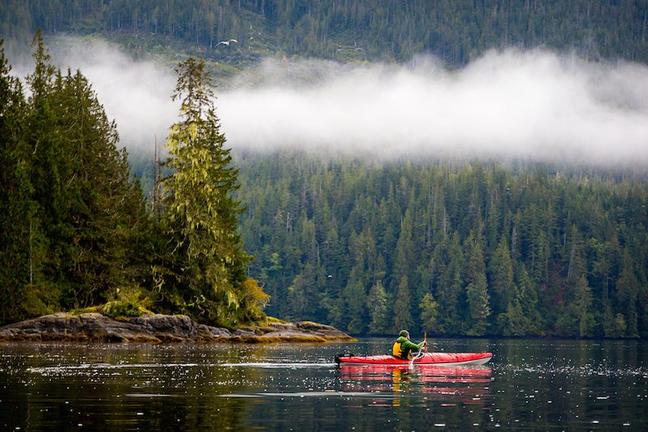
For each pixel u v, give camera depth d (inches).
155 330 3100.4
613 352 3548.2
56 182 3351.4
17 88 3430.1
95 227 3444.9
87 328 2957.7
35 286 3169.3
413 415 1134.4
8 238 3107.8
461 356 2191.2
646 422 1115.3
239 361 2090.3
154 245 3489.2
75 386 1397.6
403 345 2078.0
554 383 1659.7
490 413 1172.5
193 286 3452.3
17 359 1988.2
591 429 1056.2
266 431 993.5
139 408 1148.5
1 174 3152.1
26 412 1104.2
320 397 1311.5
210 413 1115.3
